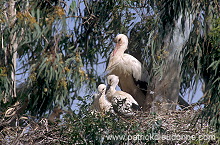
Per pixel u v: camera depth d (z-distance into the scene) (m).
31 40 15.48
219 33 14.37
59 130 13.98
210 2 15.61
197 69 15.27
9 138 14.18
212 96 13.88
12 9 15.75
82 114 14.06
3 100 16.02
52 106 16.06
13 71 16.08
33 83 15.99
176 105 16.36
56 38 15.47
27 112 16.22
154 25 16.33
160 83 16.39
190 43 15.56
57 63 15.13
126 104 15.05
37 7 15.54
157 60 16.31
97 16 17.67
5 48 15.65
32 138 14.02
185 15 16.16
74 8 15.71
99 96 15.35
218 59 14.62
